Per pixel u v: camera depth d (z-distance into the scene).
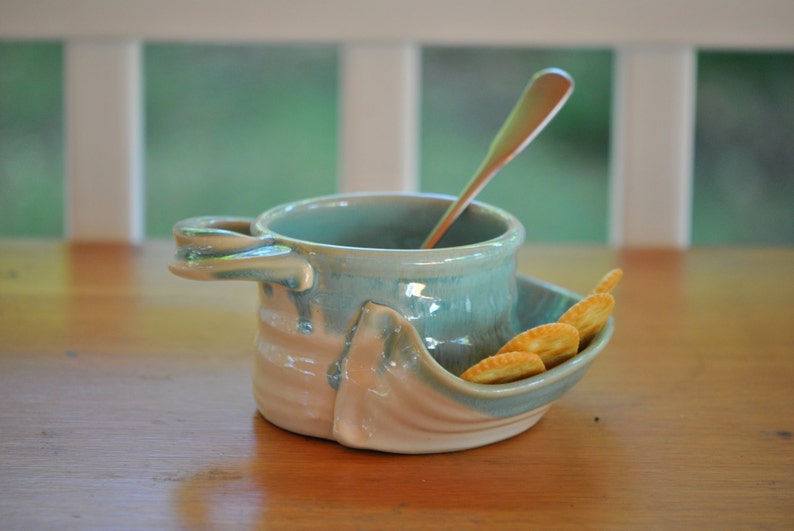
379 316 0.96
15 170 3.90
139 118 1.55
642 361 1.16
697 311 1.29
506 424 1.00
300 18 1.52
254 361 1.03
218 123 3.99
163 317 1.25
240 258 0.95
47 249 1.48
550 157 4.02
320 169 3.99
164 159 3.96
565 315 1.00
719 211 3.95
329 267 0.96
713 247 1.54
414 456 0.99
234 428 1.02
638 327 1.24
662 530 0.91
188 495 0.94
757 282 1.38
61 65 3.86
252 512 0.92
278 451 0.99
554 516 0.92
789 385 1.11
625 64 1.53
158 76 3.94
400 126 1.53
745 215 3.94
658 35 1.51
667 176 1.54
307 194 3.98
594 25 1.51
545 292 1.11
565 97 1.03
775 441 1.02
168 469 0.97
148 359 1.15
